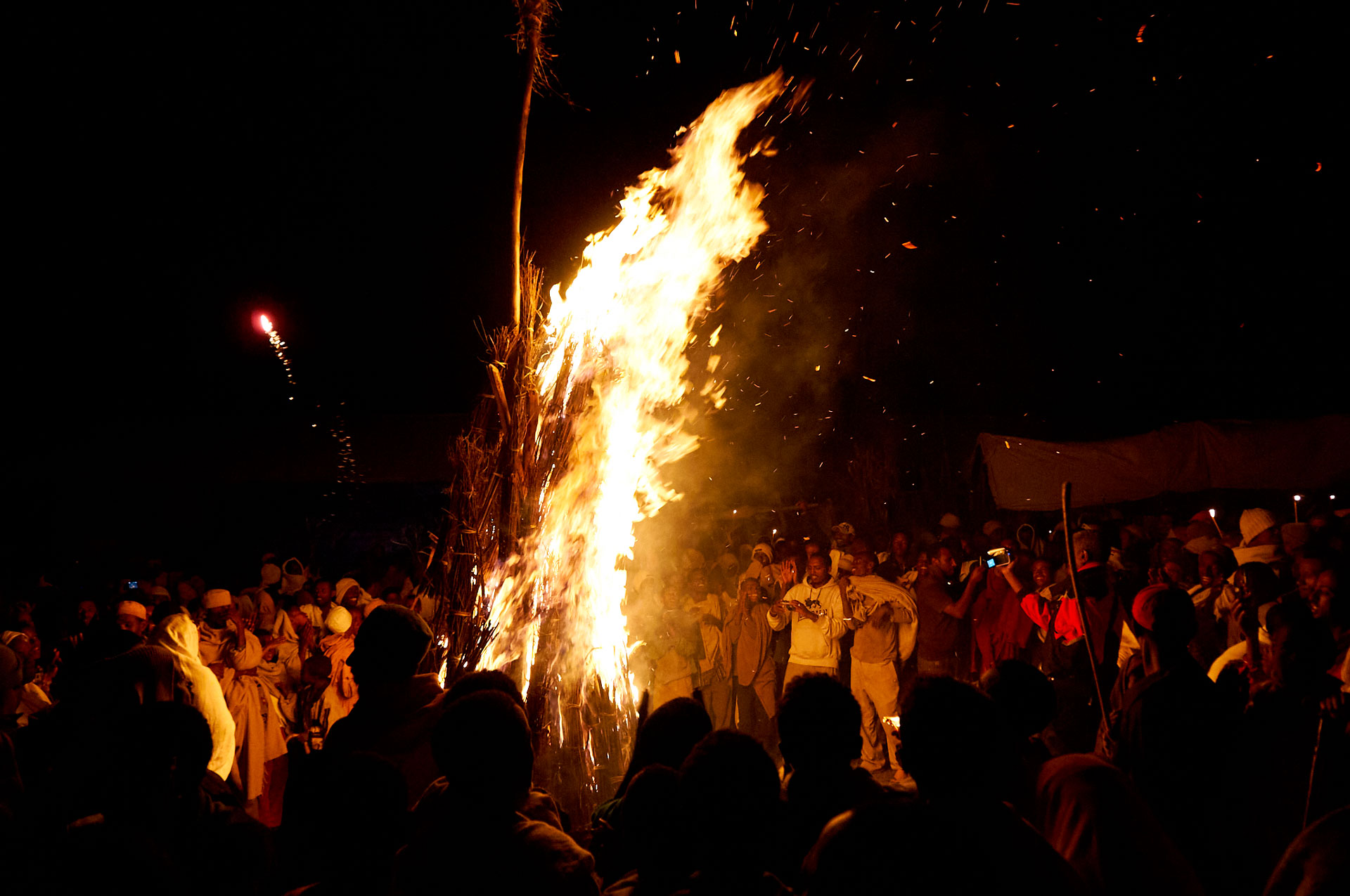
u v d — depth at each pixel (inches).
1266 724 126.0
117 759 98.6
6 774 133.6
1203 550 325.1
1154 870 88.4
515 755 91.2
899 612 333.1
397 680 133.9
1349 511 394.3
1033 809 99.7
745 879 81.0
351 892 86.1
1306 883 76.7
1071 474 465.1
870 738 335.0
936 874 68.3
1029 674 112.3
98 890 93.7
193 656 187.0
